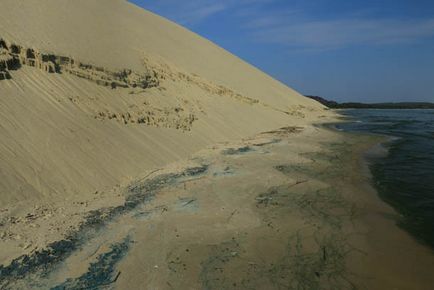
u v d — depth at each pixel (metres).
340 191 10.80
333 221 8.68
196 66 26.25
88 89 13.95
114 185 10.34
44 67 12.98
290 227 8.27
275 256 7.04
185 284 6.13
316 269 6.66
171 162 13.12
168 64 22.33
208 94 22.48
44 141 10.27
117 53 18.36
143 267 6.55
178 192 10.09
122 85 15.84
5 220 7.61
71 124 11.55
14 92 11.29
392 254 7.29
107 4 28.28
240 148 16.14
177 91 19.89
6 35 12.85
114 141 12.16
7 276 6.13
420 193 10.88
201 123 18.14
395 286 6.28
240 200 9.73
